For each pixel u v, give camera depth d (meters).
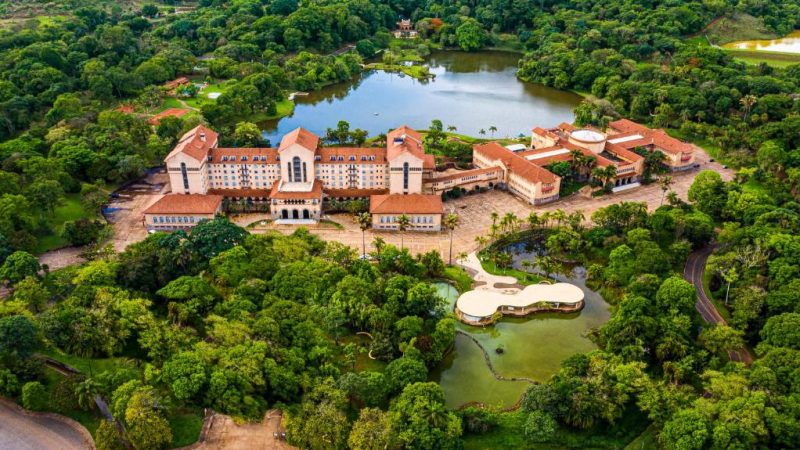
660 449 182.50
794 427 172.88
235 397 187.12
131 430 173.00
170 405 188.25
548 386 196.12
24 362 198.00
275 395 195.88
